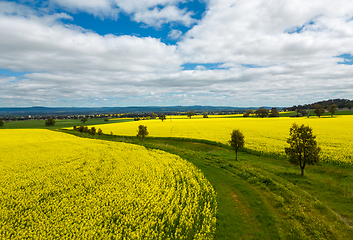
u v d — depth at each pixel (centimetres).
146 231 1320
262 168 2623
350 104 16900
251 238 1213
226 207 1578
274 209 1519
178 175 2322
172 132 6688
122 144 4581
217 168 2627
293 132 2412
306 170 2558
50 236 1268
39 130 9419
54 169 2556
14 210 1564
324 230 1249
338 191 1845
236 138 3061
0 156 3244
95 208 1567
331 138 4341
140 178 2208
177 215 1466
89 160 3017
